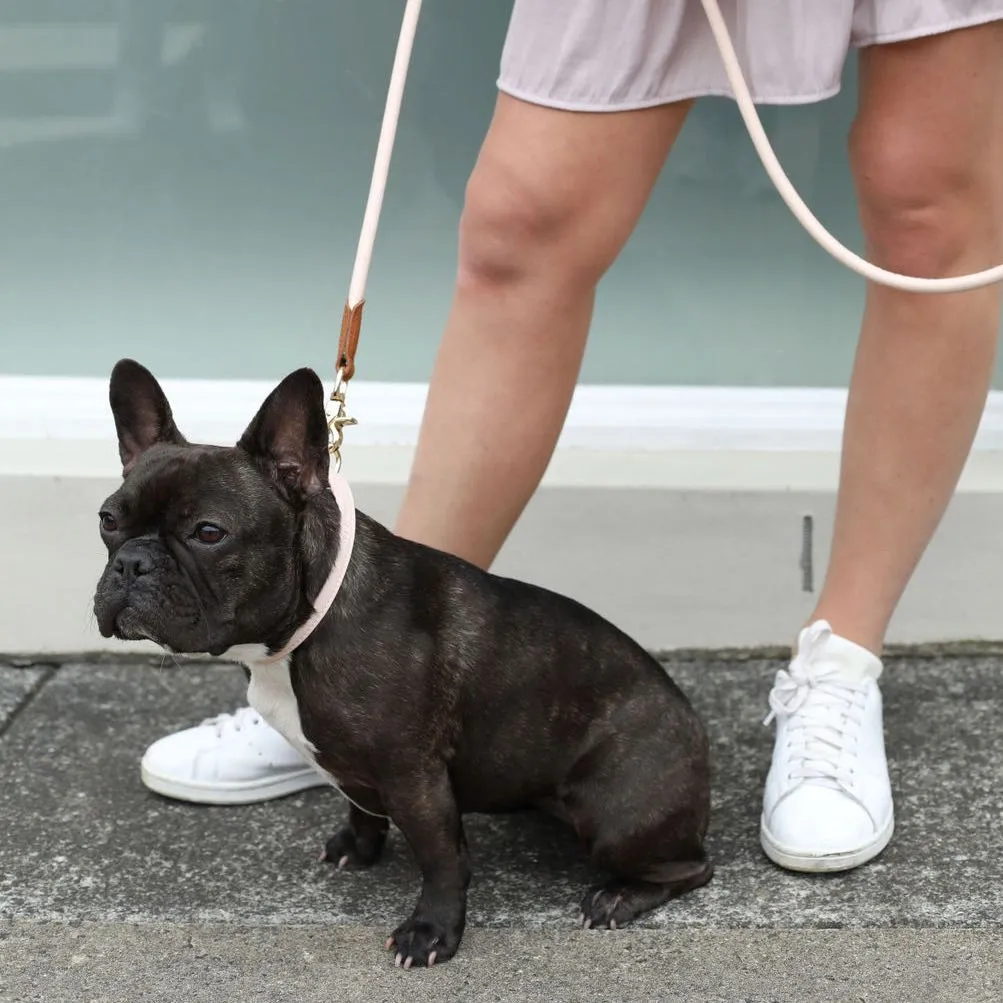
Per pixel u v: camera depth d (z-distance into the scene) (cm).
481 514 282
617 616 318
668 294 330
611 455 322
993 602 315
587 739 269
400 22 322
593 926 269
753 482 314
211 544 254
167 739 292
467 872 266
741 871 277
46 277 329
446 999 260
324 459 257
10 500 313
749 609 317
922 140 270
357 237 329
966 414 282
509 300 277
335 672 260
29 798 291
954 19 265
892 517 286
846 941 266
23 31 322
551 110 270
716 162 326
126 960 265
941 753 296
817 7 266
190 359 332
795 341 331
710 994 260
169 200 327
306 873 278
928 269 276
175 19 322
